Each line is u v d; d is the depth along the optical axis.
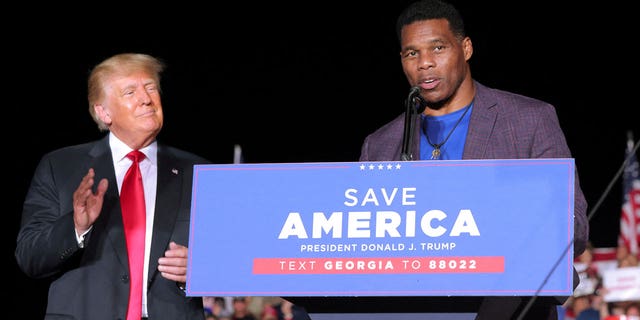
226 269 2.72
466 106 3.41
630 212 8.63
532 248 2.58
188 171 3.66
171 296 3.48
